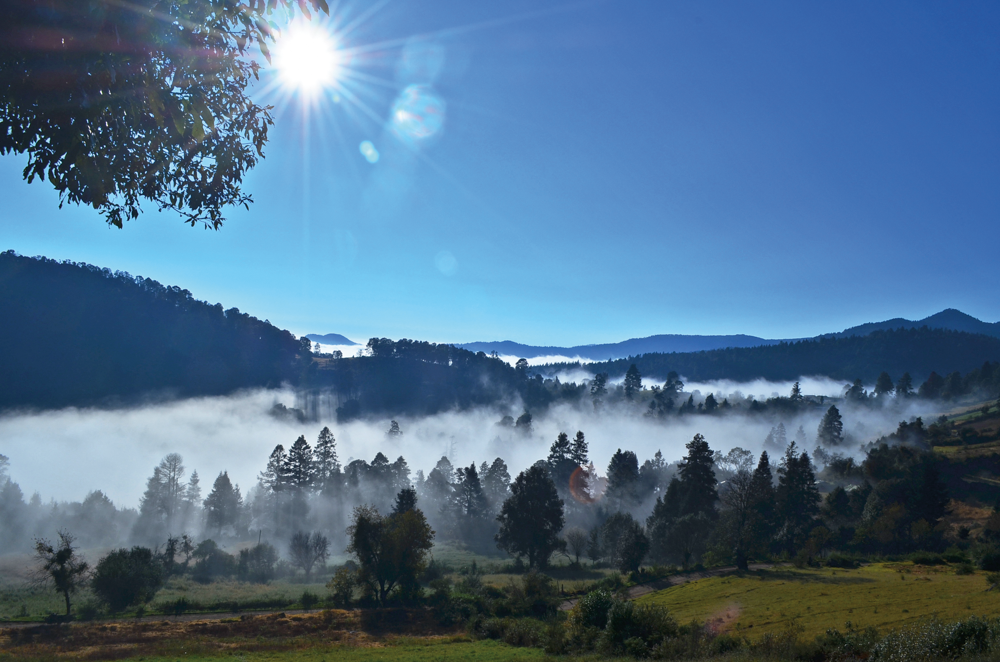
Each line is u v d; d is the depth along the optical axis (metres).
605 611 35.59
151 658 34.16
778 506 86.25
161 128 7.76
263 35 7.40
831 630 25.59
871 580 50.53
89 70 6.29
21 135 6.55
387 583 59.69
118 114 7.16
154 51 6.73
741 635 31.83
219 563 80.00
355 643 42.69
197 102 7.29
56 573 50.22
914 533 79.69
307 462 122.00
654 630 31.23
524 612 50.53
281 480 120.56
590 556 91.44
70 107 6.36
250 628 46.66
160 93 7.05
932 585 43.62
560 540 85.88
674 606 47.19
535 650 35.94
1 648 39.28
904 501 87.06
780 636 27.30
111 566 52.03
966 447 124.50
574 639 34.88
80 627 45.47
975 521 90.94
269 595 59.66
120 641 41.84
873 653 21.36
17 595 59.94
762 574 59.97
